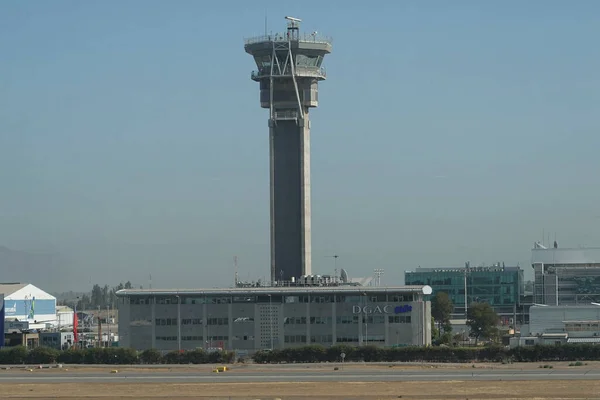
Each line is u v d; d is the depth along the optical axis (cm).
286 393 17288
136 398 16988
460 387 17812
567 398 16062
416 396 16612
